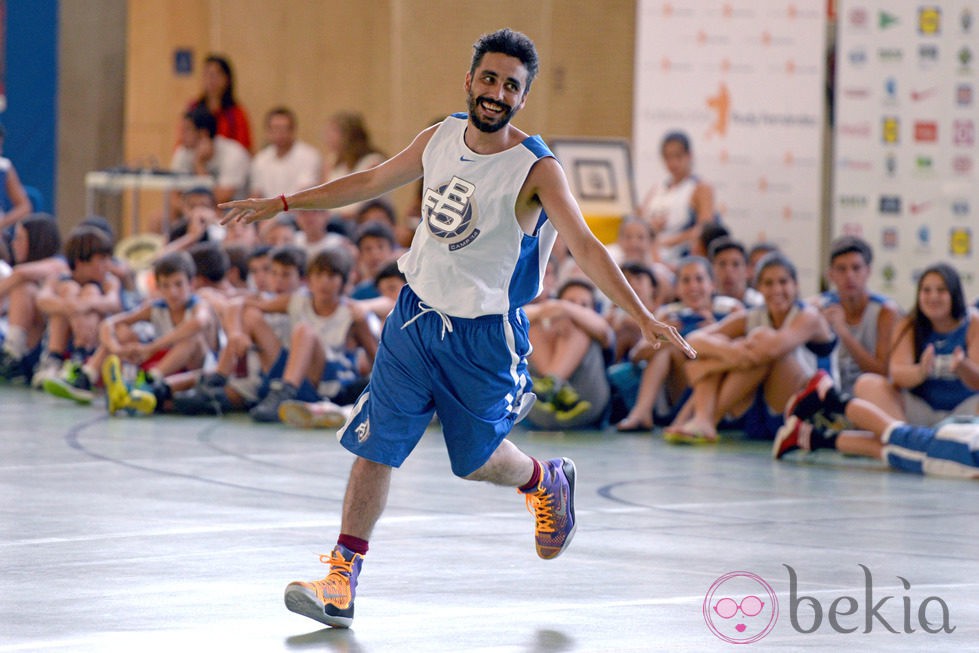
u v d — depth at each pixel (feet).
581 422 67.87
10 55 120.57
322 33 120.67
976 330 57.41
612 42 113.50
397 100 115.44
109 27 122.72
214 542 35.45
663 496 46.01
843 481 50.88
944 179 97.66
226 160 107.86
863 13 97.86
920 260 98.17
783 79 98.73
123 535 36.19
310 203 30.14
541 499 31.63
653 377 68.28
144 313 72.69
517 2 114.11
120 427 63.10
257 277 74.23
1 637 25.17
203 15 122.21
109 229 87.76
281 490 44.83
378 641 25.64
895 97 97.81
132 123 122.72
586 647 25.34
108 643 24.93
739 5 98.53
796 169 99.19
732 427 67.05
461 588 30.53
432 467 52.13
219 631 26.11
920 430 53.57
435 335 28.66
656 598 29.71
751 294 71.56
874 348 65.26
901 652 25.36
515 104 28.25
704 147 99.35
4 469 48.34
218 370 69.77
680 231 89.76
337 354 69.00
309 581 28.43
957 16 96.89
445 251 28.63
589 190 90.58
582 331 67.31
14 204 100.99
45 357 79.00
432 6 114.83
